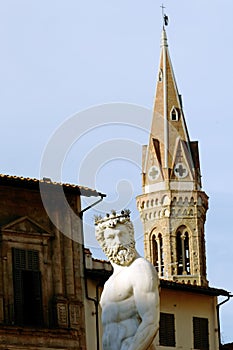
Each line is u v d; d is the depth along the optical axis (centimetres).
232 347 7038
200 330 6788
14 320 6056
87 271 6275
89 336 6253
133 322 1357
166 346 6556
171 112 15462
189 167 15450
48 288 6228
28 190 6269
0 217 6169
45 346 6084
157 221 15488
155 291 1355
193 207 15375
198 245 15275
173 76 15475
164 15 15562
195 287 6738
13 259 6159
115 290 1367
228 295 6925
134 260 1383
